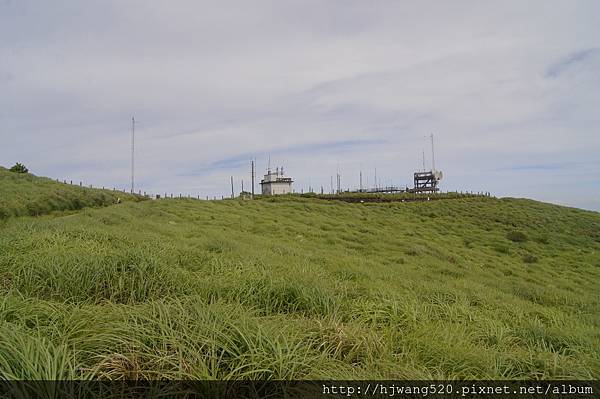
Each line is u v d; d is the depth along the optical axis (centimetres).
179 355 281
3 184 2067
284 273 661
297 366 302
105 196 2494
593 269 1845
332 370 304
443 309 594
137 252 612
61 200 2012
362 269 879
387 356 351
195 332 322
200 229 1329
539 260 1902
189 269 671
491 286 1083
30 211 1680
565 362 391
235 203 2467
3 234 761
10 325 302
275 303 491
